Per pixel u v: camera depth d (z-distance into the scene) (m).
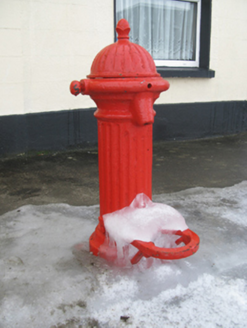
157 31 5.85
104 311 1.60
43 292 1.72
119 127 1.78
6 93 4.40
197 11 5.95
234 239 2.30
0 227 2.47
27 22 4.41
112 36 5.09
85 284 1.78
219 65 6.18
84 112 5.09
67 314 1.58
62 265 1.96
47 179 3.72
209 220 2.61
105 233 2.04
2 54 4.28
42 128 4.79
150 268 1.91
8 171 4.01
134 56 1.67
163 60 5.99
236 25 6.15
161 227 1.87
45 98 4.76
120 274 1.87
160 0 5.72
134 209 1.90
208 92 6.17
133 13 5.54
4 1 4.16
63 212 2.77
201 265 1.97
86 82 1.71
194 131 6.18
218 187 3.49
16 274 1.87
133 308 1.62
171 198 3.12
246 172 4.08
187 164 4.45
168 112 5.81
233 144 5.77
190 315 1.58
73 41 4.80
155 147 5.48
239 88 6.52
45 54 4.64
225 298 1.70
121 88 1.62
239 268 1.96
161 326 1.52
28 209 2.83
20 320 1.54
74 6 4.69
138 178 1.88
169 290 1.75
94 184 3.57
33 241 2.25
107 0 4.92
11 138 4.56
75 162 4.46
